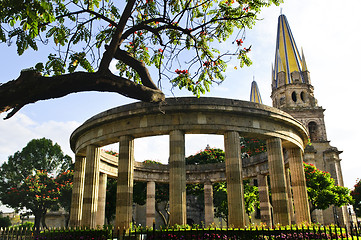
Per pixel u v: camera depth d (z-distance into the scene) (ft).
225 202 163.22
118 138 83.71
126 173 77.61
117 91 29.84
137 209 199.11
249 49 45.78
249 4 41.75
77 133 94.63
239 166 75.82
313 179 126.00
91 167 87.45
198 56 44.73
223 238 60.08
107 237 67.15
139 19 47.16
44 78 25.98
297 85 239.50
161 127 77.87
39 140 187.93
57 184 163.32
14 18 30.76
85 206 83.71
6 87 24.48
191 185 166.30
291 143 91.35
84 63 37.78
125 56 34.63
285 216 78.28
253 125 81.25
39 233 63.26
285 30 256.73
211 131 79.00
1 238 63.46
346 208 189.67
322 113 228.84
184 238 60.18
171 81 44.11
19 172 176.96
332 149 205.26
